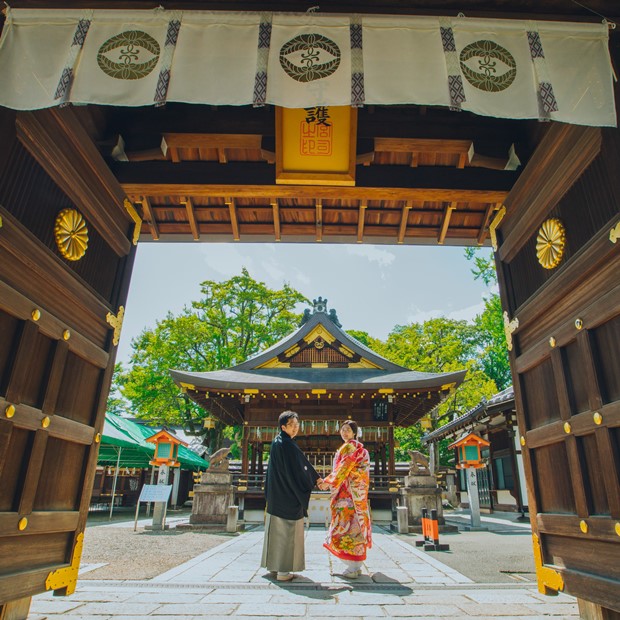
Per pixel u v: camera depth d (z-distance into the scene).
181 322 21.80
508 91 2.73
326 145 3.75
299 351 15.88
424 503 10.50
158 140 3.79
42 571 2.62
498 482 17.59
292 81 2.74
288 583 4.03
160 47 2.81
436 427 22.77
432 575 4.54
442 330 23.36
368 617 2.92
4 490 2.35
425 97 2.71
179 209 4.79
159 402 20.91
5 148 2.39
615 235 2.39
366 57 2.79
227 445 19.08
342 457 4.39
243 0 2.87
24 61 2.69
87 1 2.84
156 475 20.03
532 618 2.93
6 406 2.29
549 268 3.22
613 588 2.34
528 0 2.80
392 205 4.71
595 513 2.56
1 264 2.32
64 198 3.00
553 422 3.03
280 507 4.19
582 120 2.61
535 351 3.27
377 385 13.20
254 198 4.63
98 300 3.39
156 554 6.36
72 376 3.04
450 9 2.88
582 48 2.79
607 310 2.45
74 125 2.96
